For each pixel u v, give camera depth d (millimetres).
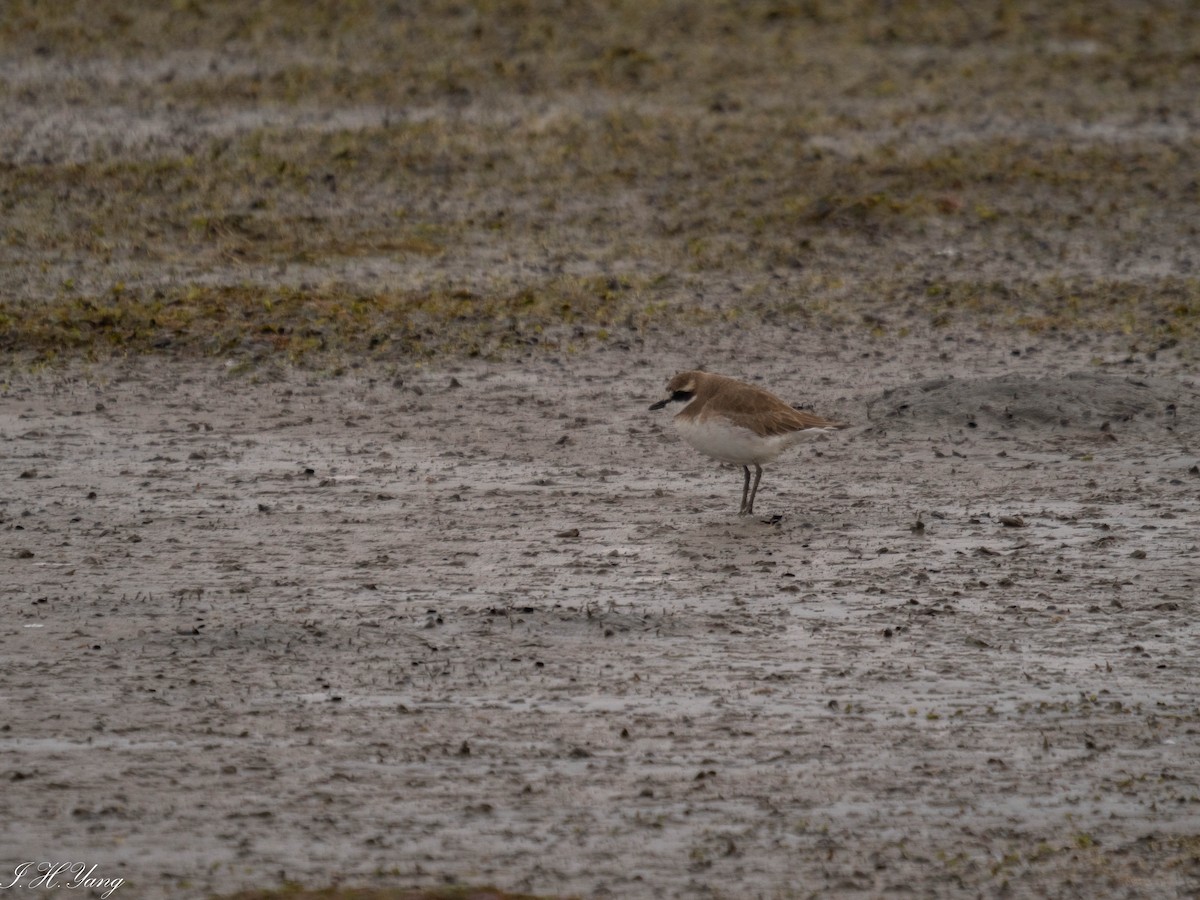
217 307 21453
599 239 26047
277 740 9531
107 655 10836
